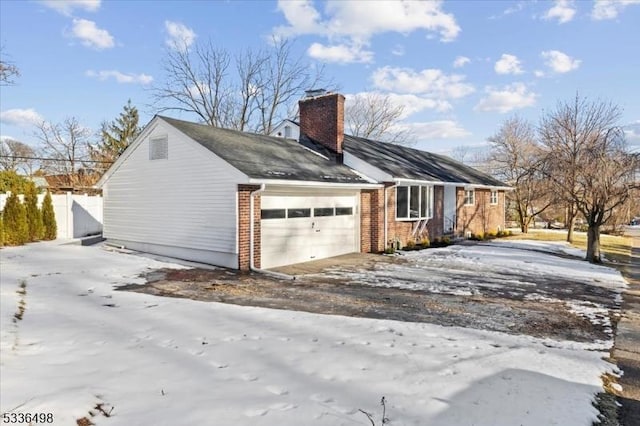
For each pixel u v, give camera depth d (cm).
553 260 1354
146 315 619
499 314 683
